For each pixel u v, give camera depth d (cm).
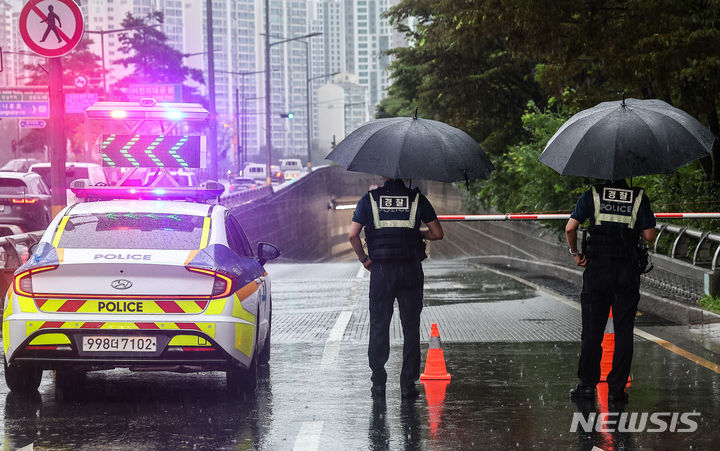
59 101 2234
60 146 2236
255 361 1352
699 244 2406
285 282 3572
